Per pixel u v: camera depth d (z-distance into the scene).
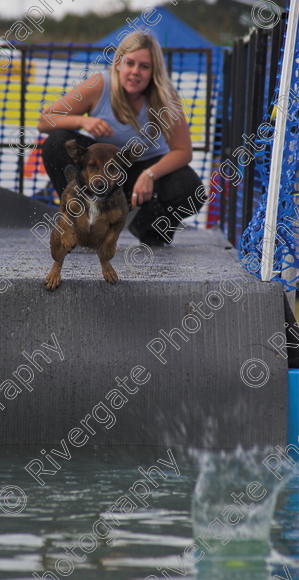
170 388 5.12
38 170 11.16
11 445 5.08
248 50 8.33
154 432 5.12
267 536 3.66
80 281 5.20
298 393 5.18
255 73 7.42
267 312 5.23
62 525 3.74
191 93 12.48
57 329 5.14
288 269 5.80
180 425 5.12
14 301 5.14
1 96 11.95
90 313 5.16
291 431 5.19
